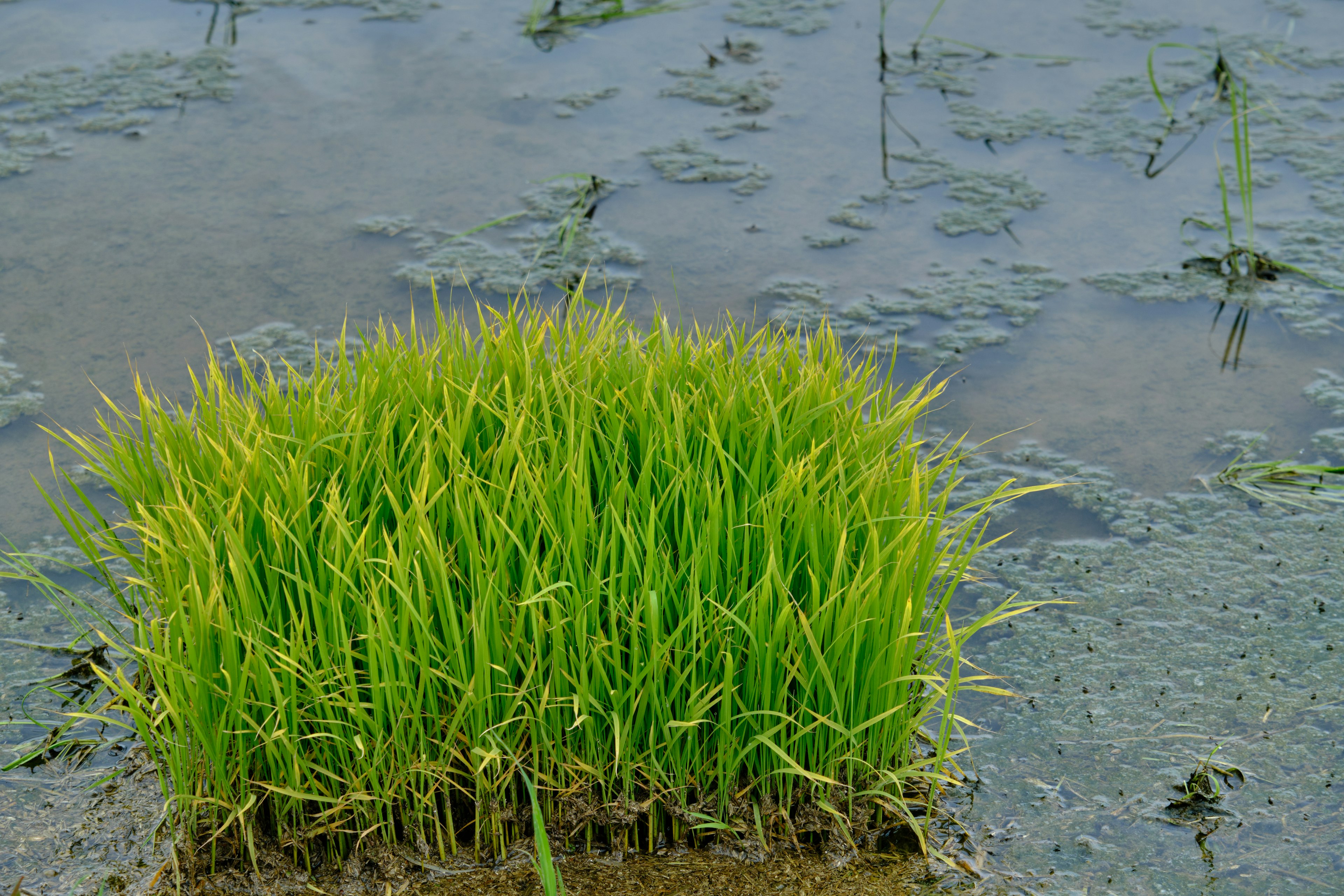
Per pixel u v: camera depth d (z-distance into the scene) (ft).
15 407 11.96
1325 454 11.50
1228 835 7.59
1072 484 11.14
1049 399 12.35
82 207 15.74
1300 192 16.21
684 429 7.66
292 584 7.35
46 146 17.28
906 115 18.31
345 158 17.04
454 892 7.25
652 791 7.41
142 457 8.57
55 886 7.29
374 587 6.81
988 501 7.74
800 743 7.54
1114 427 11.93
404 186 16.31
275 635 6.87
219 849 7.45
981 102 18.62
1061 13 21.57
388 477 7.53
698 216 15.69
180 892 7.20
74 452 11.48
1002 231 15.40
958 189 16.34
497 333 9.11
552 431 7.69
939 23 21.35
